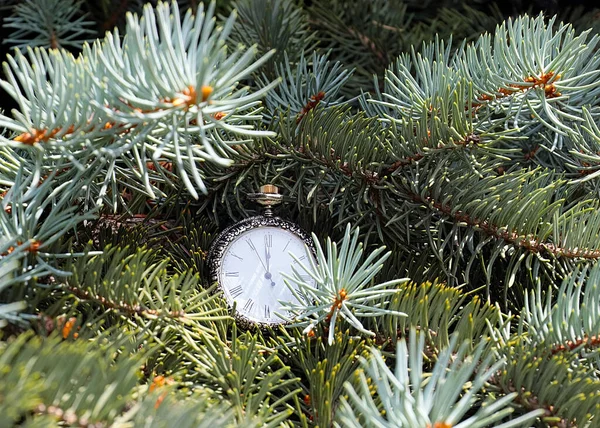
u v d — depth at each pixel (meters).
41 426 0.27
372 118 0.43
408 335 0.37
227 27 0.31
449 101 0.40
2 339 0.33
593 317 0.35
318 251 0.37
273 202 0.42
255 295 0.40
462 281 0.43
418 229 0.43
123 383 0.30
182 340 0.37
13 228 0.34
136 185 0.40
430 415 0.29
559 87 0.39
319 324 0.37
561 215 0.42
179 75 0.31
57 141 0.33
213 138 0.38
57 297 0.35
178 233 0.44
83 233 0.40
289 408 0.35
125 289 0.35
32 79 0.35
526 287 0.42
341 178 0.43
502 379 0.35
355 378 0.35
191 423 0.29
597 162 0.44
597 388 0.34
